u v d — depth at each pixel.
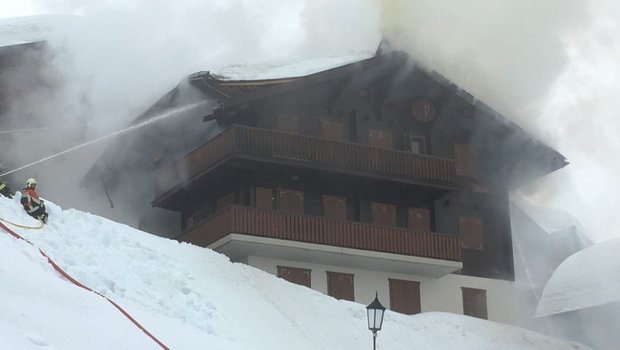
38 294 15.78
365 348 26.22
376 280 34.31
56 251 19.61
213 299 22.88
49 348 13.41
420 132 36.59
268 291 26.17
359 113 35.62
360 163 34.12
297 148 33.25
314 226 32.94
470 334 29.97
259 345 21.52
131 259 21.98
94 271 19.38
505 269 36.72
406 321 29.09
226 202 35.06
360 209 35.09
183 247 26.08
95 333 15.12
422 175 34.97
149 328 17.45
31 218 20.81
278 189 34.03
